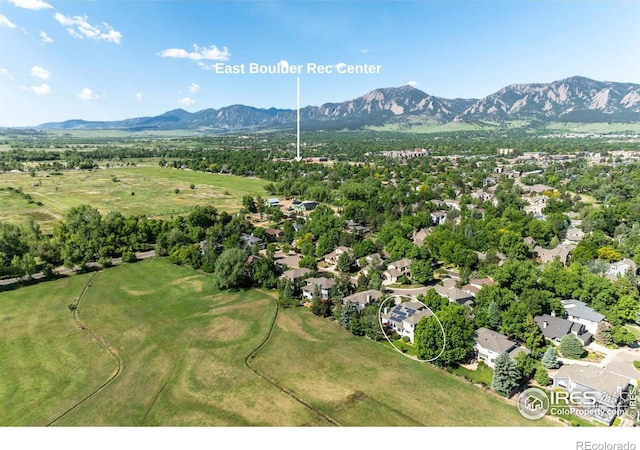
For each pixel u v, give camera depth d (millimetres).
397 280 98562
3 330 77312
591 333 72938
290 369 63562
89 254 115312
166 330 77188
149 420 51469
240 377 61406
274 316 82438
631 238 114188
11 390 59062
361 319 75125
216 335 75000
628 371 58812
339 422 50469
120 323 80125
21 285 100500
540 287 84938
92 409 54156
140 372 63281
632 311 74625
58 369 64438
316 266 107562
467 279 92562
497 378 56969
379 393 56875
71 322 80562
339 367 63875
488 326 72875
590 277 81438
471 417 51219
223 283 96062
